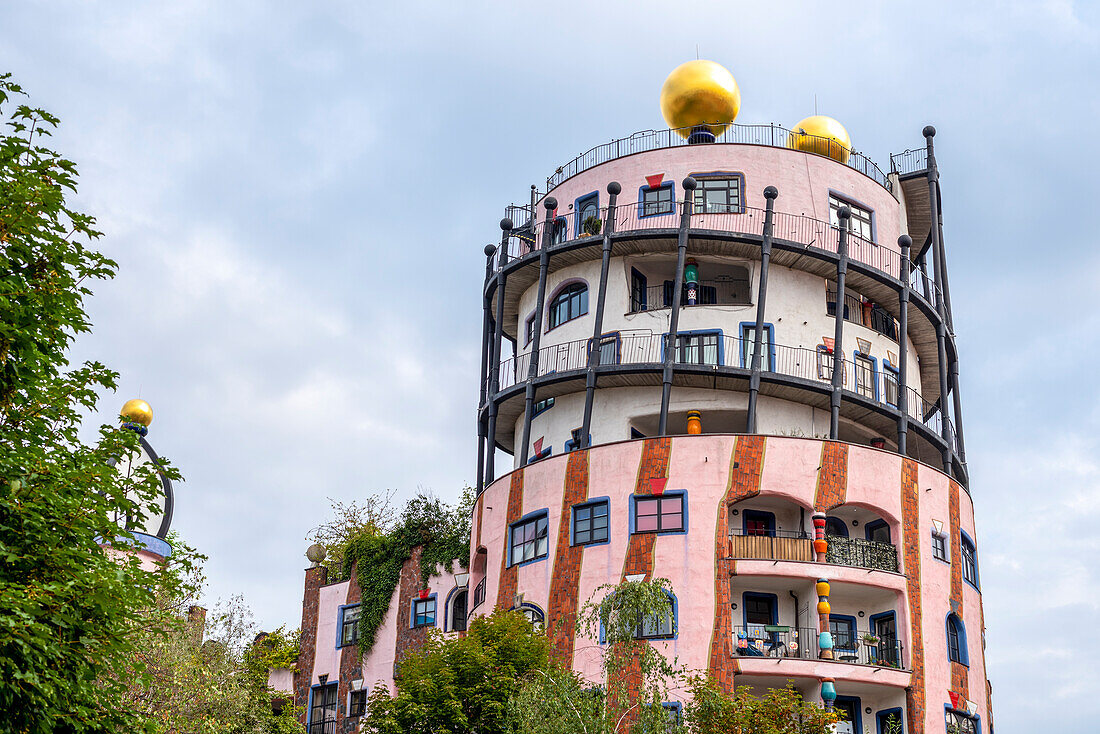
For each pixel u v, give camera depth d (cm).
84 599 2123
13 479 2095
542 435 5566
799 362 5384
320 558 6275
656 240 5428
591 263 5619
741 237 5353
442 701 4072
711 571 4672
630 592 3619
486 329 5922
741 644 4656
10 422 2233
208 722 3956
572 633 4709
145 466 2364
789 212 5566
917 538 5000
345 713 5731
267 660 6159
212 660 4459
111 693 2297
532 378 5381
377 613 5766
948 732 4756
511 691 4050
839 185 5725
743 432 5353
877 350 5641
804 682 4666
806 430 5353
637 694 3612
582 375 5250
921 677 4756
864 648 4828
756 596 4862
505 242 5838
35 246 2250
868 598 4962
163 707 3825
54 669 2095
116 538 2520
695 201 5559
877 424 5481
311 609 6138
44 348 2245
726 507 4781
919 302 5653
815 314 5522
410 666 4341
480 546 5309
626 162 5706
